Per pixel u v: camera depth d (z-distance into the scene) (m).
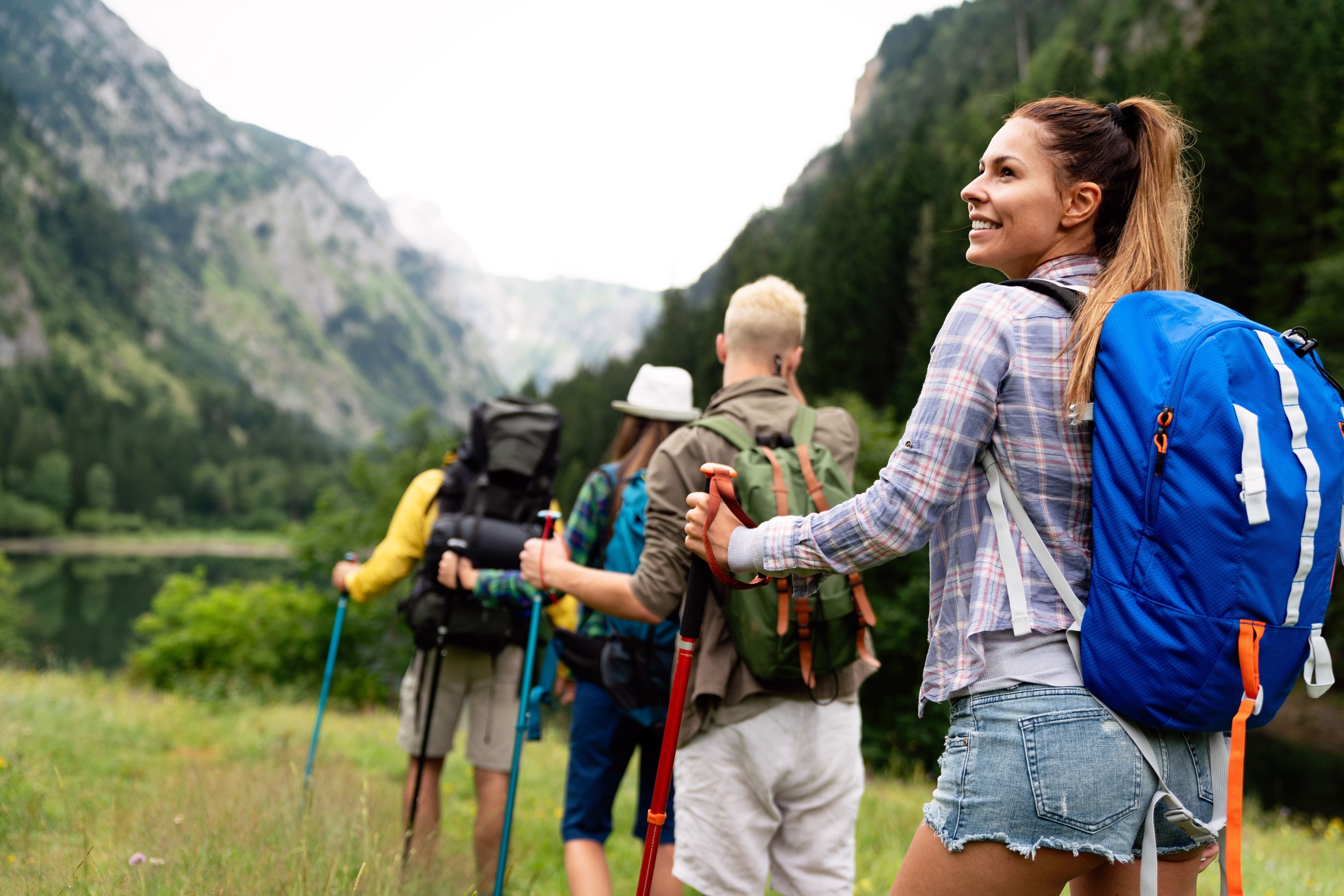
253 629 16.88
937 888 1.21
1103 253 1.36
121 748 5.33
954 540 1.27
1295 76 42.97
